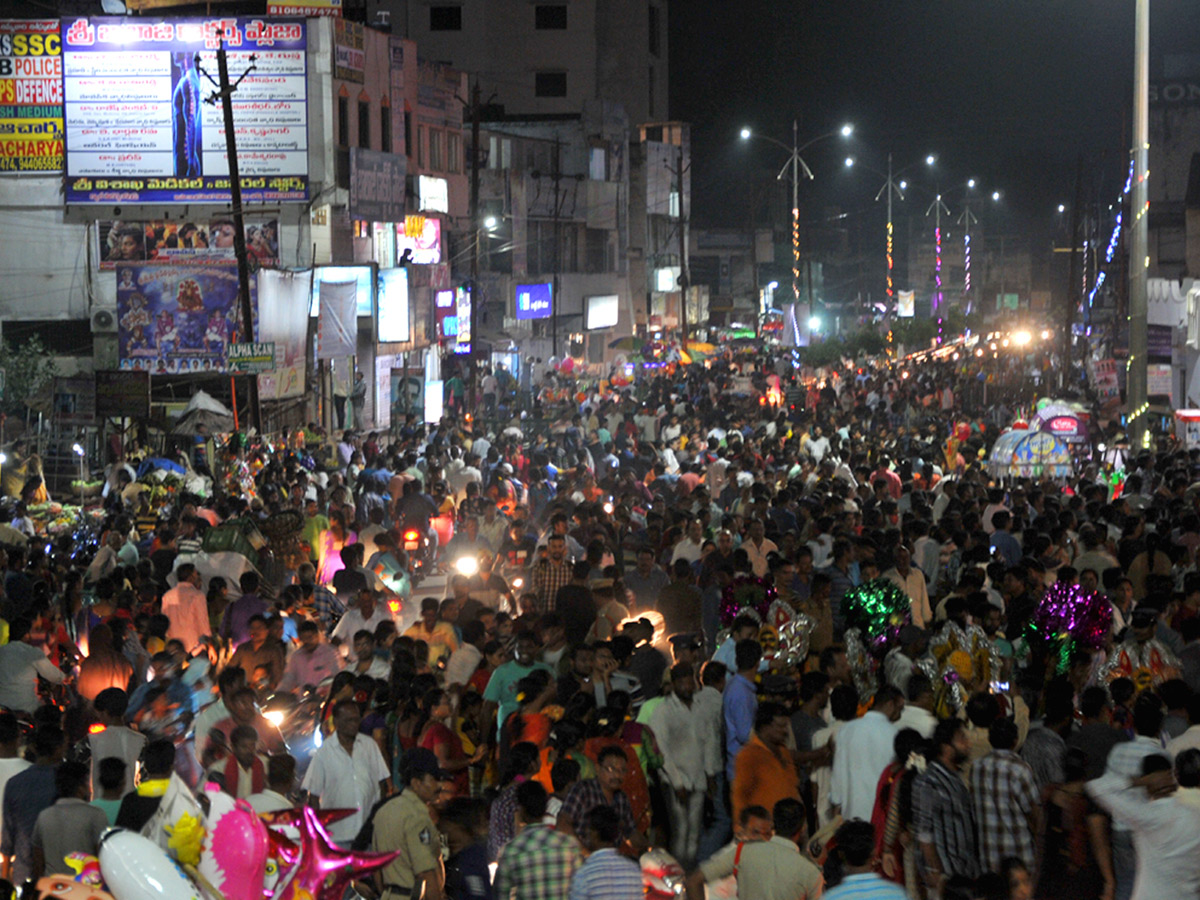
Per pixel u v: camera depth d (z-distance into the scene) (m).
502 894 7.35
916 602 13.48
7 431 29.62
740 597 12.68
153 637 12.26
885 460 22.31
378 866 6.83
